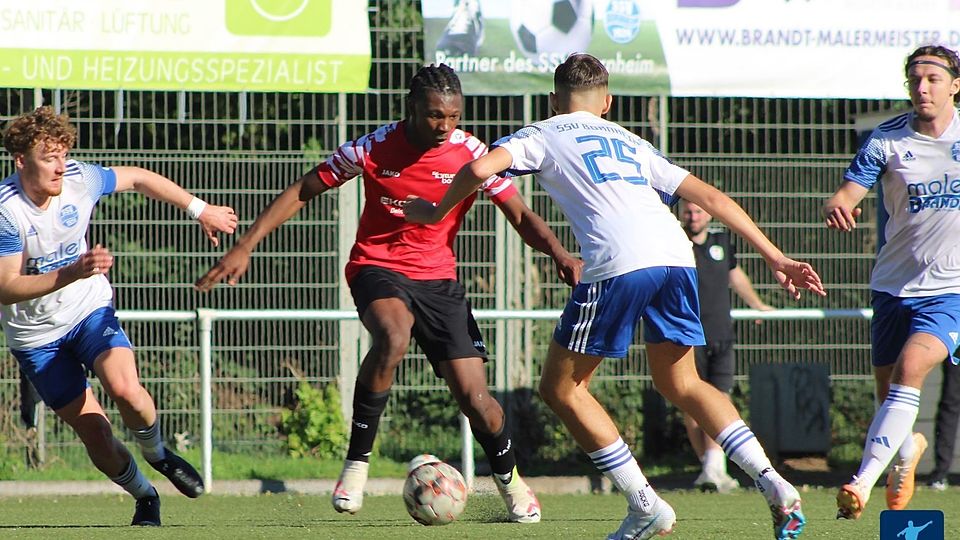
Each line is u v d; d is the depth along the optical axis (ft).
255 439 115.85
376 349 67.97
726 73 116.06
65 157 67.21
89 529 69.62
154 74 111.14
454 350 72.33
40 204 67.36
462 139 72.28
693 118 118.52
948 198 71.15
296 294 115.44
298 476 111.24
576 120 56.44
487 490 98.43
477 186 54.65
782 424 116.78
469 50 114.11
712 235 108.78
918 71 70.95
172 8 111.34
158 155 113.50
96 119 112.98
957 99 74.84
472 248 117.91
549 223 118.62
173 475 73.31
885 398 74.18
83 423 71.41
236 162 114.11
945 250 71.72
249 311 106.93
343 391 117.08
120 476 72.90
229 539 62.95
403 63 116.16
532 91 114.42
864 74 117.29
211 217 73.72
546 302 119.14
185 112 114.01
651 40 115.24
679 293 54.49
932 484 105.40
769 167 118.52
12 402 113.39
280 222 71.15
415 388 117.60
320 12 112.68
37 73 109.70
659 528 55.83
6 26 109.29
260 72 112.16
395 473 112.78
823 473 115.24
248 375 115.85
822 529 66.54
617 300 53.57
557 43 114.52
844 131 119.03
